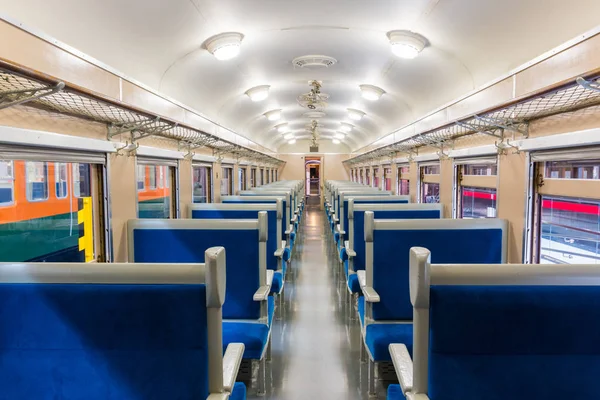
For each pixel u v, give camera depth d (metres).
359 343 3.40
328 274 5.81
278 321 3.93
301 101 7.45
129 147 3.50
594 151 2.47
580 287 1.20
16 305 1.25
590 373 1.21
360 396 2.57
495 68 3.63
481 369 1.22
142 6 2.86
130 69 3.54
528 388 1.22
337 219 6.83
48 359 1.27
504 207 3.57
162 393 1.27
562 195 2.84
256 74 5.42
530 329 1.20
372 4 3.21
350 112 9.32
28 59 2.16
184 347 1.25
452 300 1.19
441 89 4.88
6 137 2.08
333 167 18.45
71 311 1.25
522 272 1.20
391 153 8.84
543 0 2.54
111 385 1.27
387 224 2.55
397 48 3.77
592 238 2.58
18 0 2.17
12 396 1.28
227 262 2.57
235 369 1.46
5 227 2.40
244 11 3.29
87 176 3.06
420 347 1.24
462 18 3.15
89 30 2.79
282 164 18.52
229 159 7.95
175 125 3.50
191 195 5.48
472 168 4.56
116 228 3.33
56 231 2.83
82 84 2.71
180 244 2.66
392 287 2.56
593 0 2.30
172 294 1.23
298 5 3.22
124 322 1.25
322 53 4.50
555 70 2.66
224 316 2.59
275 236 3.92
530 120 3.12
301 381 2.76
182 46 3.75
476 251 2.65
